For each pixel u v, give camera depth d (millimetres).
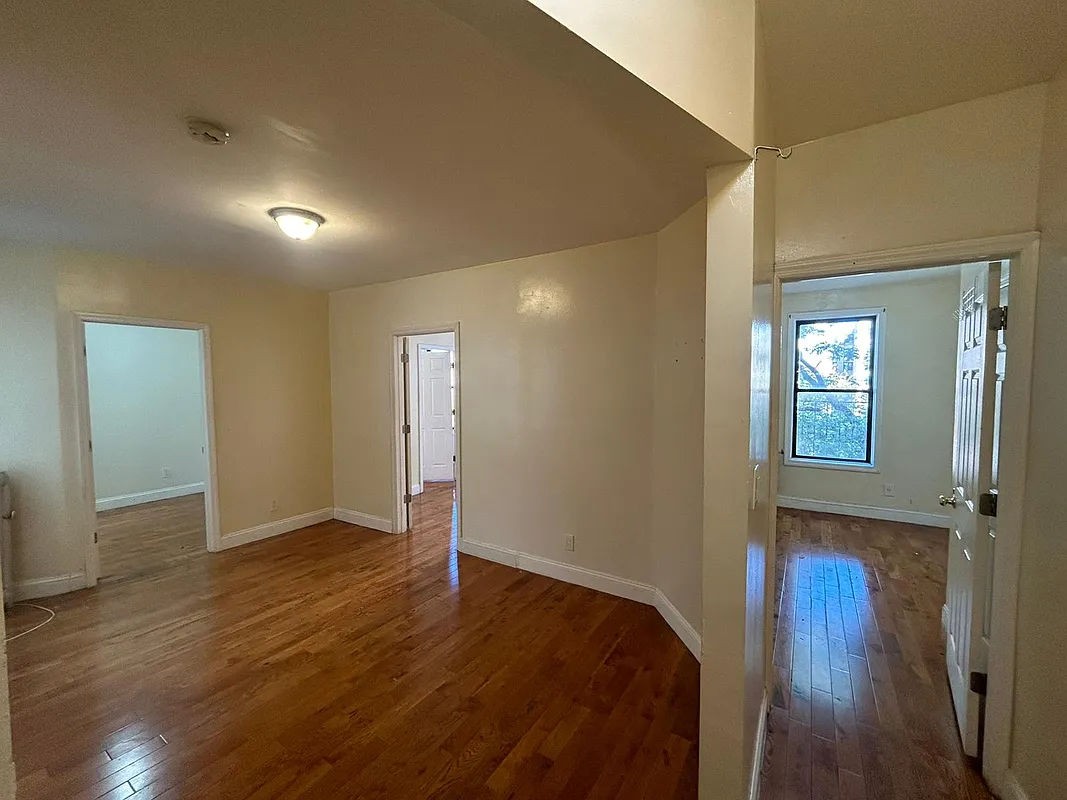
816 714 2170
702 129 1262
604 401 3291
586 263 3328
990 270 1861
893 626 2939
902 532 4785
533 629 2867
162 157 1978
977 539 1881
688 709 2186
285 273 4191
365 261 3752
